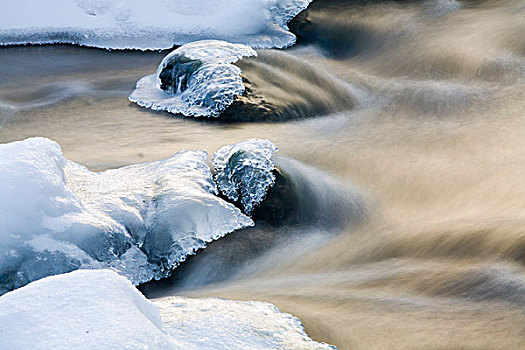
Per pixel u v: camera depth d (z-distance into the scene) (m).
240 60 11.55
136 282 6.27
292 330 3.96
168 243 6.54
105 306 3.11
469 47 13.14
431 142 9.66
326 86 11.77
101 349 2.86
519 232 5.85
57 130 10.20
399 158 8.98
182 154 7.99
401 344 4.05
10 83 12.70
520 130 10.02
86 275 3.29
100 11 15.58
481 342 4.09
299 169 8.10
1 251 5.60
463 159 8.98
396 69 13.02
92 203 6.57
